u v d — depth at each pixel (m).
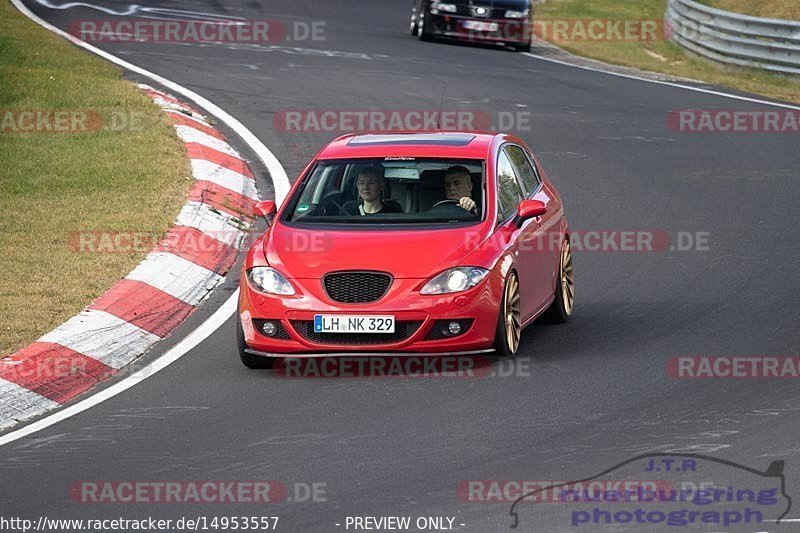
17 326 36.44
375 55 93.12
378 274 32.97
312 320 32.81
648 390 31.17
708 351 34.75
